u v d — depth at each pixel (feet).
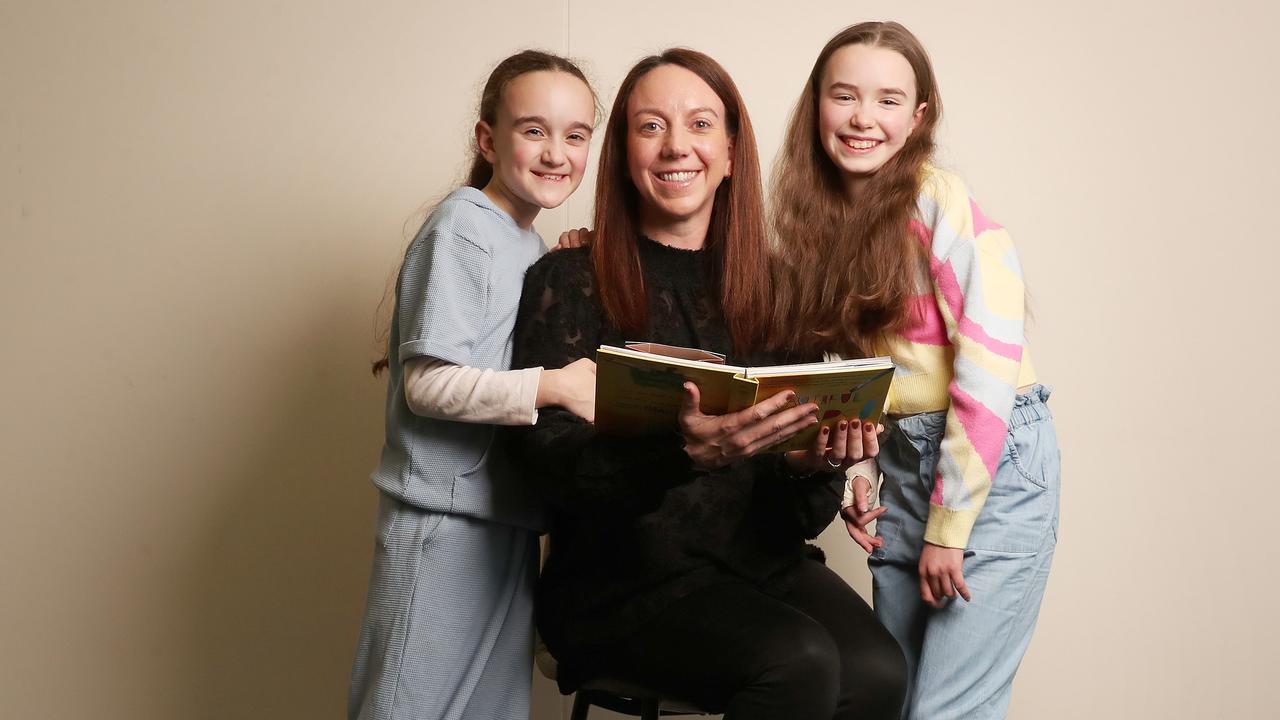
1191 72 8.25
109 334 8.22
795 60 8.25
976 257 5.58
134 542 8.25
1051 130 8.29
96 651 8.26
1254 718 8.35
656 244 5.48
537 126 5.47
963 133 8.32
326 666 8.30
